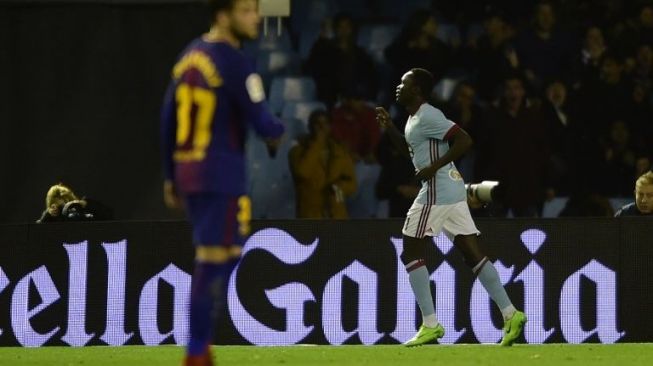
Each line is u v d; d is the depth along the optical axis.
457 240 30.91
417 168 30.66
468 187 33.12
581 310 32.94
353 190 46.59
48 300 34.34
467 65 48.19
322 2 49.81
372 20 49.75
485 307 33.03
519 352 28.48
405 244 31.08
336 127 47.47
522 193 46.25
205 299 18.02
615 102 47.81
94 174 47.62
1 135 47.81
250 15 18.97
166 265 33.84
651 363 24.88
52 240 34.41
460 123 46.81
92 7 47.78
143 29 47.75
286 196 48.44
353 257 33.34
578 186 47.31
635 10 48.81
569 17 48.78
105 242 34.12
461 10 49.50
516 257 33.06
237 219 18.38
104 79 47.78
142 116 47.72
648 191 34.25
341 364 25.00
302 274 33.47
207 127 18.30
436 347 30.94
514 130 46.38
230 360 26.61
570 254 33.00
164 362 26.69
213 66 18.41
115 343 34.00
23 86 47.84
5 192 47.66
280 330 33.47
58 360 27.64
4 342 34.38
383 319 33.28
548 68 48.12
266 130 18.56
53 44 47.84
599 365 24.25
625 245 32.88
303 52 49.59
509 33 48.53
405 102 30.64
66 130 47.78
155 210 47.31
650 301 32.75
